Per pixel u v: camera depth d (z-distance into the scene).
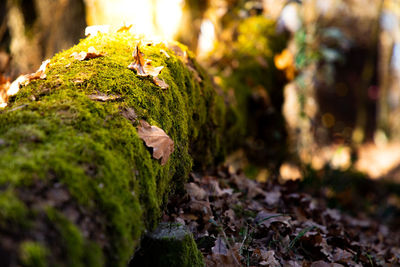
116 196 1.03
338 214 3.48
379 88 11.05
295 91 4.57
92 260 0.86
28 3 3.86
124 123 1.27
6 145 0.97
